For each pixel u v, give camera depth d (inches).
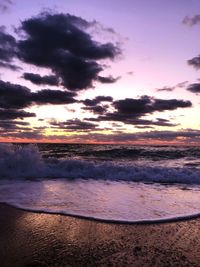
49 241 149.7
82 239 152.6
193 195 263.3
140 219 185.8
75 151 860.0
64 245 144.7
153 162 617.3
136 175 370.9
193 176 360.2
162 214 197.5
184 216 192.9
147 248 141.4
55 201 231.6
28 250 138.3
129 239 153.1
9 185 311.3
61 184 320.2
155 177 365.4
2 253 135.1
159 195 261.6
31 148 472.7
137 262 125.7
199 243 148.8
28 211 201.9
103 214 195.2
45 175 389.1
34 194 259.4
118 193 269.4
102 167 403.5
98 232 163.0
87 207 212.7
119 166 402.6
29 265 123.1
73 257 131.0
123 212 200.8
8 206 215.2
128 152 816.9
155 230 167.2
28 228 168.7
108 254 134.3
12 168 406.3
